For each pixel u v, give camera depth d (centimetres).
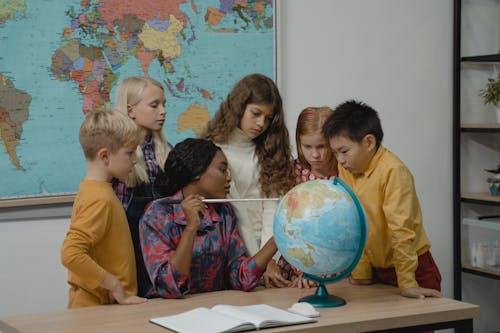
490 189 350
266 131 223
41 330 157
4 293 275
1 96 270
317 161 215
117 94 230
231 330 150
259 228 219
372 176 195
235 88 220
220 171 194
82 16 281
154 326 158
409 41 348
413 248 188
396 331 167
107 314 170
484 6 367
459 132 354
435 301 181
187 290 189
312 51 326
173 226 193
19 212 275
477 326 372
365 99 339
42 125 277
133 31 290
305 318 160
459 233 356
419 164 355
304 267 170
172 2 296
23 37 272
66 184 281
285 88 320
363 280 204
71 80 280
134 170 212
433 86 356
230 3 306
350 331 161
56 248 284
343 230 167
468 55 364
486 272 341
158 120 227
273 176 220
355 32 335
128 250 187
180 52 299
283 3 318
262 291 196
